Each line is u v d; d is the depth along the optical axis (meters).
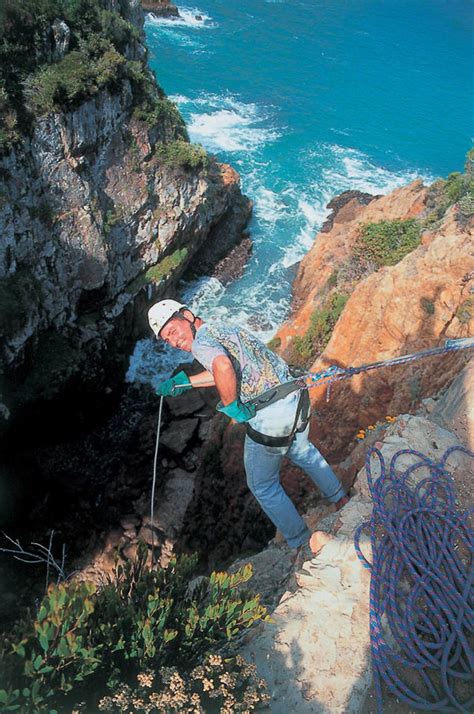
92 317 28.95
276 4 72.44
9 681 3.82
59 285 26.75
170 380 5.19
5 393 25.28
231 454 19.52
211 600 4.46
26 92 23.44
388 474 5.34
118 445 26.70
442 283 11.13
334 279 23.14
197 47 58.16
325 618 4.68
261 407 4.68
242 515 17.83
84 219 26.45
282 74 56.62
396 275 12.22
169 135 31.00
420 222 21.36
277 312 32.28
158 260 31.38
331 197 41.34
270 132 47.22
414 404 10.02
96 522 23.14
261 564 7.81
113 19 26.80
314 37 65.88
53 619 3.78
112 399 28.67
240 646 4.68
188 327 4.49
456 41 70.56
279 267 35.16
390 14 76.00
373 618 4.48
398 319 11.77
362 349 12.62
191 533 21.16
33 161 24.17
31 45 23.61
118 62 25.89
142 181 29.22
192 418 26.56
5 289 24.38
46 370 26.80
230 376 4.36
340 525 5.21
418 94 57.25
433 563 4.63
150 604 4.15
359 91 56.16
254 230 37.50
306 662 4.45
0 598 20.19
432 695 4.16
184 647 4.36
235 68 55.88
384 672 4.22
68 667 3.97
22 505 23.73
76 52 25.11
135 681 4.27
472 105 56.50
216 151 43.97
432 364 10.09
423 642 4.30
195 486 21.64
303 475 12.54
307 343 20.94
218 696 3.95
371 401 11.61
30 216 24.45
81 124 25.20
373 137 49.28
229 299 33.06
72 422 27.31
